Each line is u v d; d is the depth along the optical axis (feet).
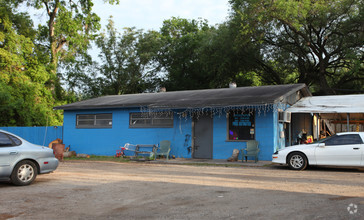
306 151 38.06
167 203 21.03
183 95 62.75
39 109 89.56
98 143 64.39
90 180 31.04
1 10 90.12
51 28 103.96
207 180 30.66
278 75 113.29
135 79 129.59
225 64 100.53
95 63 131.85
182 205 20.44
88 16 101.35
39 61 99.50
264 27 90.07
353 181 29.40
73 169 40.93
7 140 27.63
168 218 17.39
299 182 28.96
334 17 86.28
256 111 50.67
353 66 92.38
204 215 17.93
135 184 28.55
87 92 133.39
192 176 33.63
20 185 27.78
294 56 106.32
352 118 60.49
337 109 48.01
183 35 142.51
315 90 119.34
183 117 56.54
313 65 106.01
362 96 55.62
